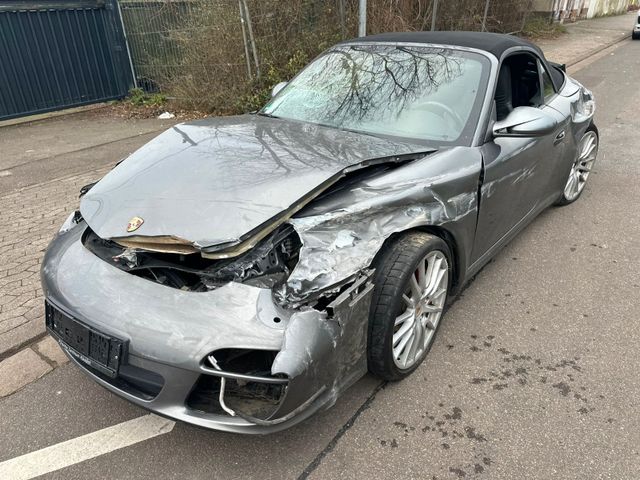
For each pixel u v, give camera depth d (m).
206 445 2.34
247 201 2.20
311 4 8.62
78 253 2.39
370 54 3.65
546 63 4.15
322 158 2.53
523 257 3.98
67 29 8.70
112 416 2.54
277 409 1.92
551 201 4.33
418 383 2.69
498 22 14.34
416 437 2.36
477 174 2.81
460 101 3.14
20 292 3.50
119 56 9.38
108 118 8.70
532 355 2.89
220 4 8.12
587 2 26.94
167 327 1.94
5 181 5.70
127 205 2.34
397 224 2.36
